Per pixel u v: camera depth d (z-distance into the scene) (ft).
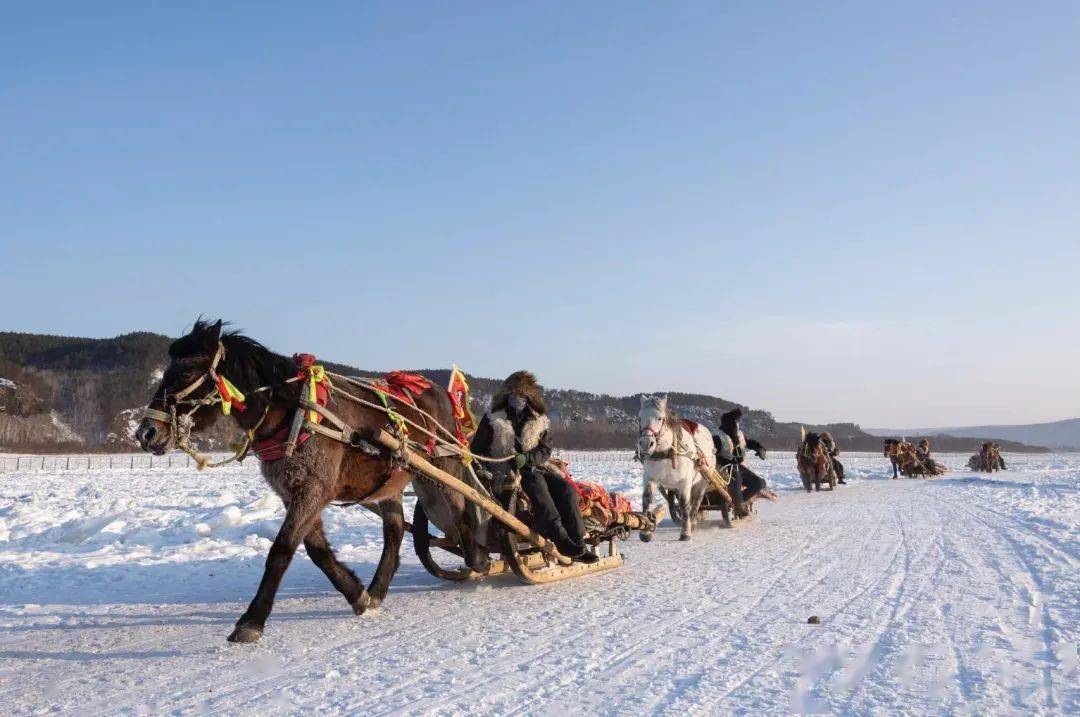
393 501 26.37
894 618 22.90
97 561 36.52
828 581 29.32
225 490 80.28
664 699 15.89
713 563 34.27
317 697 16.47
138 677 18.33
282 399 22.25
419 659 19.27
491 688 16.81
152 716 15.60
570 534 28.76
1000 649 19.31
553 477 29.12
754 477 51.60
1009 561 33.47
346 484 23.72
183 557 37.65
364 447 23.13
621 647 20.06
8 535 46.85
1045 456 386.52
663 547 40.04
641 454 41.70
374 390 24.79
